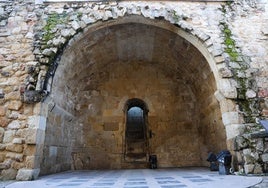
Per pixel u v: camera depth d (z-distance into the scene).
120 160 8.56
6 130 5.45
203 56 7.00
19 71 5.94
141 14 6.63
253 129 5.68
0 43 6.22
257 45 6.62
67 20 6.54
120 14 6.61
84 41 7.09
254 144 5.13
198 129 9.08
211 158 6.66
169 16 6.67
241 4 7.10
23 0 6.76
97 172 7.06
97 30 6.95
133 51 8.91
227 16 6.90
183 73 9.21
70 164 8.24
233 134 5.68
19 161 5.21
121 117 9.09
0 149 5.30
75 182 4.54
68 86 7.96
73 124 8.76
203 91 8.33
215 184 3.79
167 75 9.68
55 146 6.94
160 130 9.01
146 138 9.25
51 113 6.58
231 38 6.64
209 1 7.02
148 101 9.35
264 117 5.88
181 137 8.96
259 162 5.01
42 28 6.43
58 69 6.60
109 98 9.30
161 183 4.15
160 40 7.96
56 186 3.96
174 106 9.31
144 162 8.62
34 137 5.36
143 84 9.53
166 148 8.80
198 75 8.21
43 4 6.73
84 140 8.70
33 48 6.18
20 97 5.69
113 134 8.86
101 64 9.26
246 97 6.02
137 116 13.59
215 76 6.47
